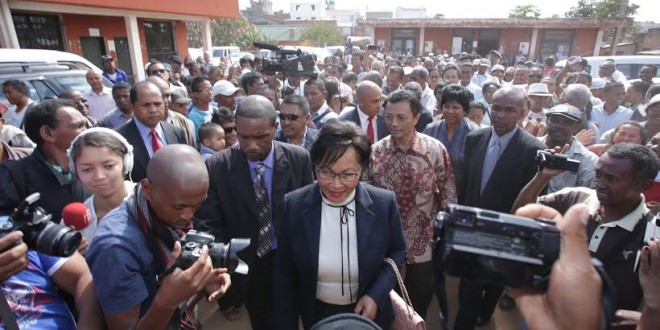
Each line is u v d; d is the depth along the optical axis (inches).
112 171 67.0
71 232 45.1
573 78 253.9
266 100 90.0
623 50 904.3
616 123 184.2
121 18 422.3
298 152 96.6
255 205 90.9
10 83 151.0
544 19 866.1
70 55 190.2
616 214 62.7
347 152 60.6
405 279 104.4
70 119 78.5
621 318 51.4
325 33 1392.7
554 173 76.2
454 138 133.3
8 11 280.5
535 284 31.6
